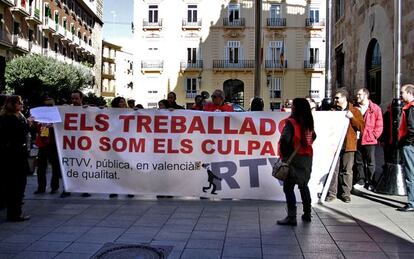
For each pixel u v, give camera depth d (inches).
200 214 279.4
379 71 691.4
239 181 319.3
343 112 314.0
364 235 235.9
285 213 282.5
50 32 1914.4
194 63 1819.6
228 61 1814.7
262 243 222.8
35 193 342.3
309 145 256.1
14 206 260.8
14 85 1357.0
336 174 318.0
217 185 320.2
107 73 3196.4
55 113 328.5
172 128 322.3
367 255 205.8
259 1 546.3
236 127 318.0
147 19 1828.2
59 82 1489.9
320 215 278.1
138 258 201.8
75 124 329.1
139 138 324.8
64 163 330.6
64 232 240.5
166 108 350.3
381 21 657.6
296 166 253.3
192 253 208.2
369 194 342.0
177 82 1827.0
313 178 315.9
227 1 1811.0
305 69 1808.6
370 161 365.7
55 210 289.1
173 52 1823.3
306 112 255.0
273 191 316.8
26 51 1646.2
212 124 319.6
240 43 1812.3
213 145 319.9
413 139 281.7
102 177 328.2
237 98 1825.8
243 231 243.3
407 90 284.7
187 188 322.0
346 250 212.5
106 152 327.3
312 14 1818.4
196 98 433.4
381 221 263.1
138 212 284.0
